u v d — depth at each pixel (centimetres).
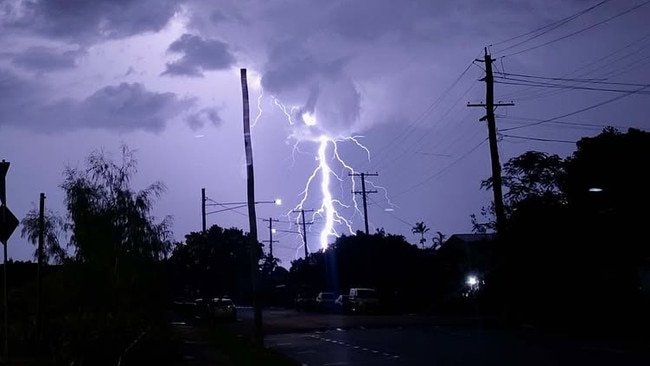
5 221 2244
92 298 2778
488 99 4481
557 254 4172
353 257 7981
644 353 2498
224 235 8269
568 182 4431
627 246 4034
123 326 2373
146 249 2966
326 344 3353
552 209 4247
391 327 4541
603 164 4241
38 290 2808
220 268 8088
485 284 4825
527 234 4262
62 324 2531
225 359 2650
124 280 2838
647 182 4075
